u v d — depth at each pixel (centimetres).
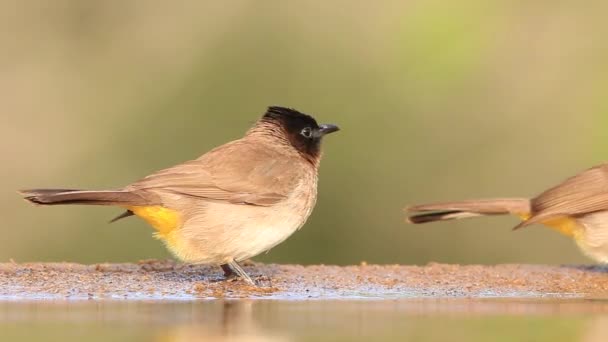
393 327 779
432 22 1848
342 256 1789
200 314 827
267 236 1032
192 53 1886
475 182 1803
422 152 1819
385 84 1842
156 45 1894
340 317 822
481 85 1836
